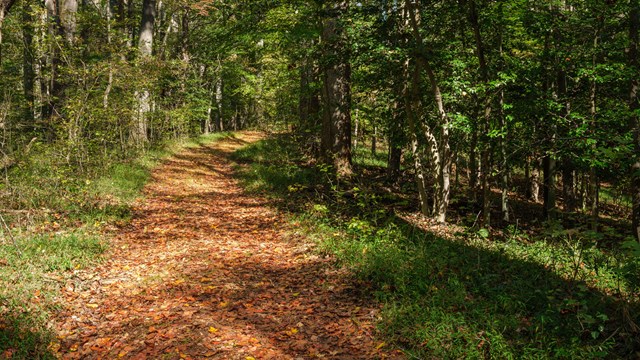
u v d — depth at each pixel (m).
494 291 5.98
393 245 7.94
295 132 22.02
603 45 10.62
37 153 11.61
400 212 12.25
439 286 6.10
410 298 5.85
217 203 12.85
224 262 7.88
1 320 5.19
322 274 7.15
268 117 40.00
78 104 12.77
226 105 40.47
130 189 12.62
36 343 4.98
